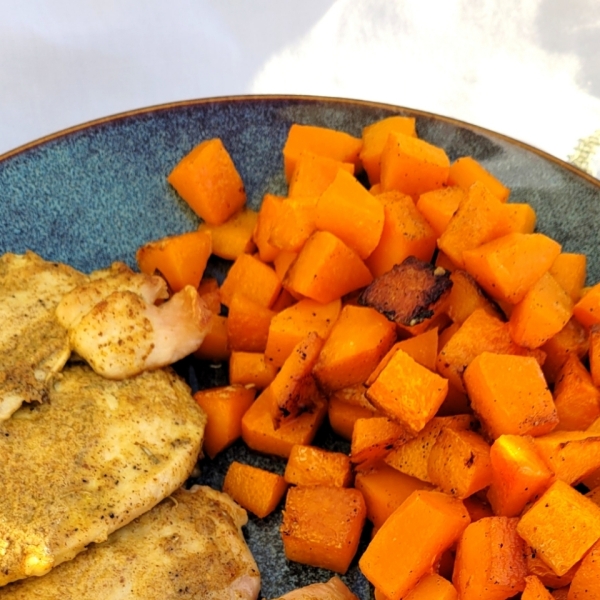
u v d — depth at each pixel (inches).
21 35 15.1
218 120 13.5
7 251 12.7
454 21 15.8
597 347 11.0
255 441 11.9
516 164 13.0
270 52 15.9
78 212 13.0
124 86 15.4
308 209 11.9
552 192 12.8
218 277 13.2
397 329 11.5
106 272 12.1
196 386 12.6
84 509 10.0
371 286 11.3
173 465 10.6
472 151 13.2
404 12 15.9
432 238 12.0
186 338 11.7
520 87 15.4
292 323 11.9
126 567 10.1
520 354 11.1
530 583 9.5
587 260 12.5
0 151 14.9
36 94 15.2
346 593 10.6
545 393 10.4
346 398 11.7
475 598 9.8
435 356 11.2
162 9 15.5
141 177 13.2
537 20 15.6
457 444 10.4
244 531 11.4
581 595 9.6
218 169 12.8
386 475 11.1
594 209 12.6
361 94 15.7
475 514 10.5
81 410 10.7
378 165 13.0
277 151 13.6
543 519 9.6
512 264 10.9
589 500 9.7
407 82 15.7
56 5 15.1
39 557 9.7
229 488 11.6
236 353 12.4
